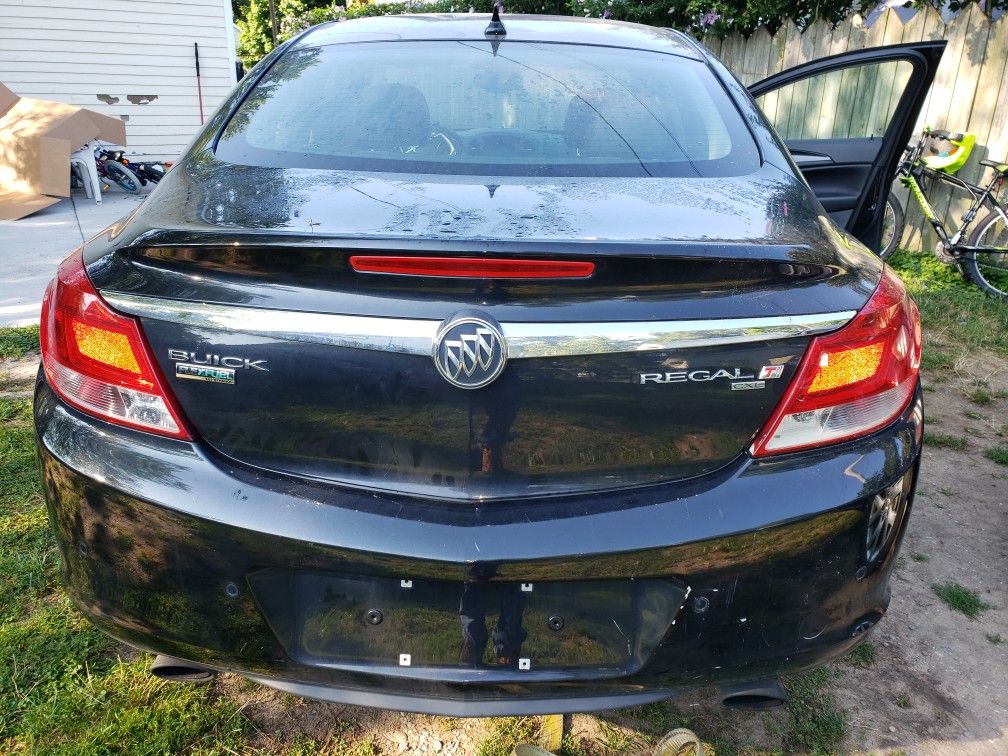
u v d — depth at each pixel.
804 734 2.11
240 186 1.78
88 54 11.13
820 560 1.60
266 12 24.61
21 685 2.09
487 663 1.55
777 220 1.74
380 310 1.47
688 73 2.45
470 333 1.45
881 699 2.24
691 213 1.69
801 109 7.19
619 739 2.07
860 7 6.65
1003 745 2.10
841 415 1.61
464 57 2.38
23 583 2.47
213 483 1.53
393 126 2.06
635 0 7.90
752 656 1.62
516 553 1.47
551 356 1.47
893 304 1.68
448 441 1.51
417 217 1.57
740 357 1.52
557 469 1.53
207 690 2.13
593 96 2.23
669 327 1.48
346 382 1.50
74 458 1.61
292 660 1.58
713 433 1.55
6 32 10.63
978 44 6.17
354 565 1.50
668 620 1.55
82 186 9.72
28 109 8.84
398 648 1.56
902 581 2.77
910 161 6.43
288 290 1.49
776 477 1.56
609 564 1.49
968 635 2.51
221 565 1.54
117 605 1.66
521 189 1.75
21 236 7.14
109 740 1.94
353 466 1.54
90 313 1.59
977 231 6.06
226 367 1.53
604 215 1.64
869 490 1.61
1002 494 3.38
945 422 4.10
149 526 1.56
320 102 2.18
